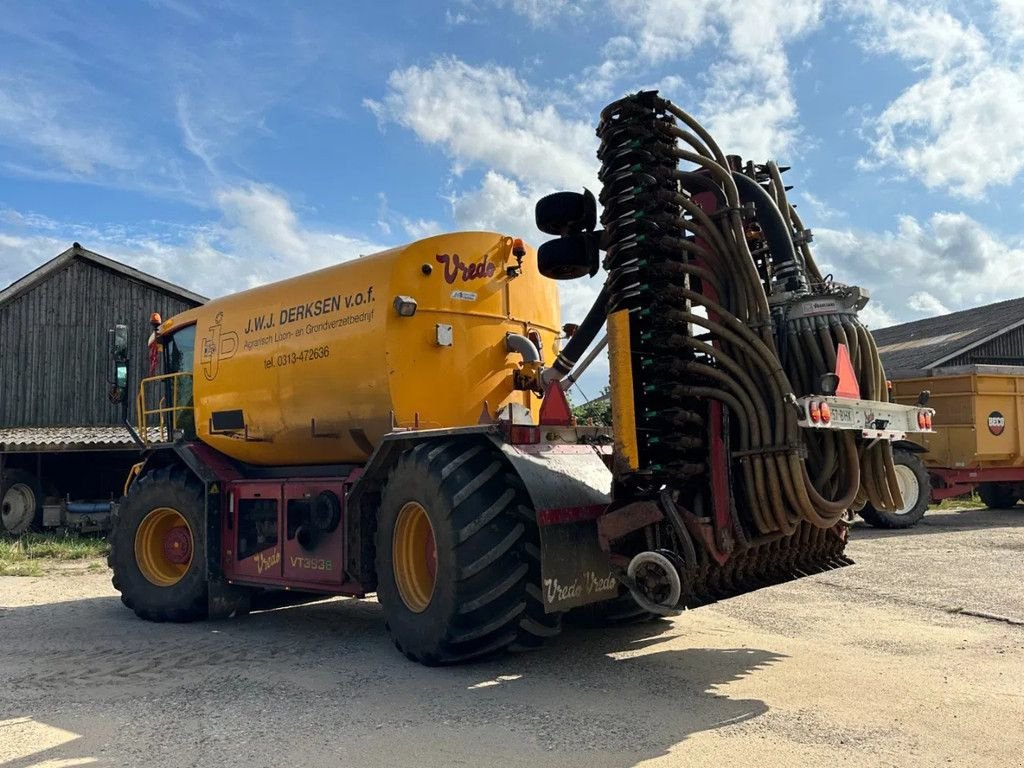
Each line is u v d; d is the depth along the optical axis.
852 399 4.36
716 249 4.57
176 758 3.57
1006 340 26.59
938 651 5.11
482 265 6.35
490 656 5.04
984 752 3.37
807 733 3.62
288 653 5.61
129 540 7.30
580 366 5.66
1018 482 15.21
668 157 4.68
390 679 4.77
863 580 7.77
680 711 3.99
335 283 6.35
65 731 3.97
